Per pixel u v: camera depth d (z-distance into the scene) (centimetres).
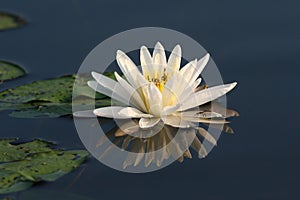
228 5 635
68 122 433
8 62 540
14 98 459
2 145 392
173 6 642
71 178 356
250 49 539
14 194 334
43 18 645
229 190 346
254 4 632
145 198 339
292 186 347
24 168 361
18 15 654
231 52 535
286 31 569
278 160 376
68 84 483
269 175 360
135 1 663
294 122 423
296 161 374
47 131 420
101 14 639
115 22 617
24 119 437
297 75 490
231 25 590
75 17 640
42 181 349
